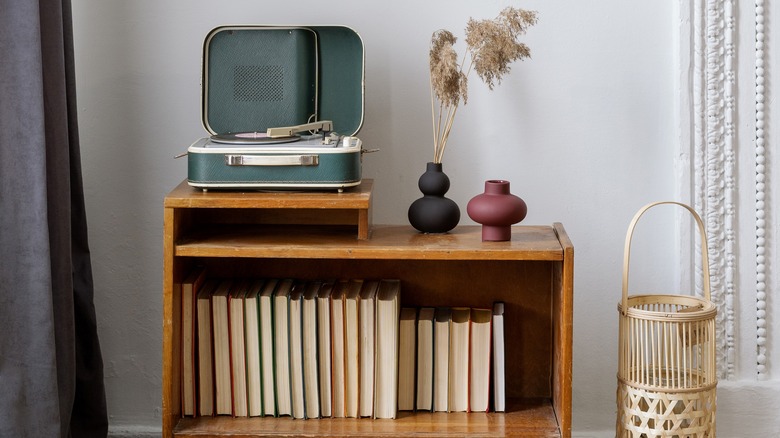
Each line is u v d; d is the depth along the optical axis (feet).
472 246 6.79
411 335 7.38
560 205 8.16
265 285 7.53
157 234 8.34
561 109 8.05
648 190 8.11
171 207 6.72
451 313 7.59
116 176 8.27
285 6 8.02
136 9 8.07
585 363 8.34
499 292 7.77
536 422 7.20
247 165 6.84
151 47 8.11
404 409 7.46
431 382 7.40
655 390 7.01
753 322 8.14
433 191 7.22
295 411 7.29
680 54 7.85
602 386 8.36
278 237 7.14
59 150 7.02
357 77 7.57
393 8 7.98
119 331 8.45
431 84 7.99
